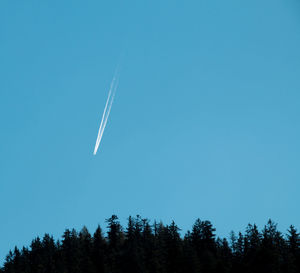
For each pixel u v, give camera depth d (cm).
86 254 10338
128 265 9306
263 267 9144
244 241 10188
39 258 10694
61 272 9988
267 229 10100
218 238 10825
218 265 9619
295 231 9975
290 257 9381
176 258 9925
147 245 10100
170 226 10819
